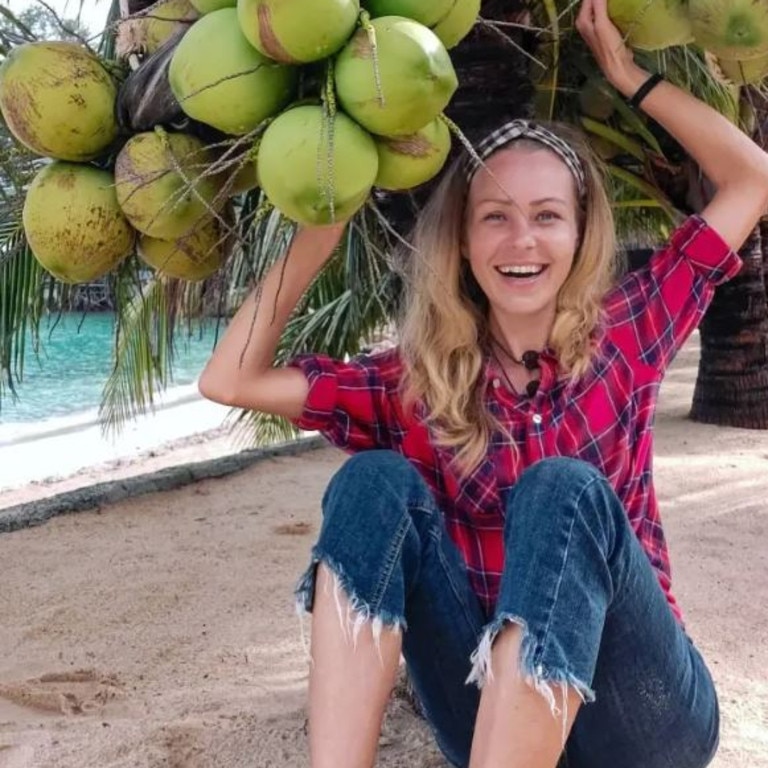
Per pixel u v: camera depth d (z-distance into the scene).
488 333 2.33
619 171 3.01
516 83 2.63
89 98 1.91
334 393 2.30
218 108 1.70
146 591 4.30
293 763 2.74
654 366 2.30
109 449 10.90
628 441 2.27
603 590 1.90
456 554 2.15
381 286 3.26
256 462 6.90
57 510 5.66
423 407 2.29
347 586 1.96
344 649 1.95
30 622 3.97
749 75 2.21
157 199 1.88
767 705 2.98
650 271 2.37
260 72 1.67
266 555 4.79
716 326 7.45
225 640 3.72
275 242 3.17
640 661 2.01
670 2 2.12
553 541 1.87
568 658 1.82
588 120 2.84
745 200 2.36
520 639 1.84
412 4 1.68
